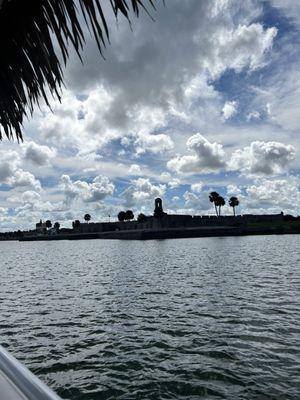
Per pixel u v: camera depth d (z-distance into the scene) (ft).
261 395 30.71
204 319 58.08
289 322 54.44
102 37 9.29
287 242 373.81
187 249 292.20
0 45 11.12
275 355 39.96
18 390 5.68
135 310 67.41
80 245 512.22
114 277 126.41
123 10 9.02
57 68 10.41
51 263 206.80
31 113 11.50
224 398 30.50
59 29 10.07
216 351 41.98
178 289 92.22
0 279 130.62
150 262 186.29
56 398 5.30
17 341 48.78
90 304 75.46
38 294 91.97
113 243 535.60
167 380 34.53
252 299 74.79
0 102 11.85
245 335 47.98
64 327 55.93
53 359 41.32
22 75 11.10
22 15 10.39
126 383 34.32
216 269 140.77
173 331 51.49
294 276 113.50
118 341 47.55
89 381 34.96
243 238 509.35
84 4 9.23
